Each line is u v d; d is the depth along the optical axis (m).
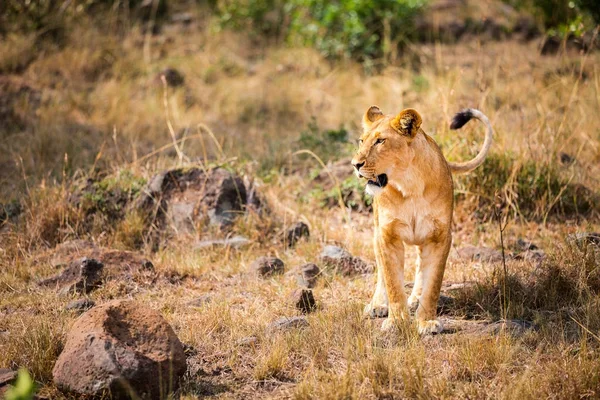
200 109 19.09
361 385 7.71
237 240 12.20
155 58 22.47
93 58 21.48
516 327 8.80
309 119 18.80
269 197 13.76
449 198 8.85
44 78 20.41
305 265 10.96
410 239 8.85
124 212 12.92
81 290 10.50
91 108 18.77
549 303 9.46
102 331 7.49
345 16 22.91
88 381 7.30
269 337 8.84
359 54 22.36
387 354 8.15
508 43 23.38
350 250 12.05
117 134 17.03
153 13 24.95
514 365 8.07
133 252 11.62
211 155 16.11
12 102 18.61
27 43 21.56
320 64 22.11
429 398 7.43
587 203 13.41
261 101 19.67
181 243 12.35
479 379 7.86
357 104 19.52
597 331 8.60
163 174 13.19
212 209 12.81
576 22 17.31
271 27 24.91
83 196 12.97
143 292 10.55
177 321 9.45
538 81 19.25
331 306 9.65
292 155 15.99
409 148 8.57
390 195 8.72
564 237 11.37
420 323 8.84
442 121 14.15
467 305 9.62
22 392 4.75
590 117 16.36
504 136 13.99
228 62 22.45
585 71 19.97
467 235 12.59
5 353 8.38
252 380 8.09
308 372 8.02
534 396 7.33
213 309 9.66
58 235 12.37
